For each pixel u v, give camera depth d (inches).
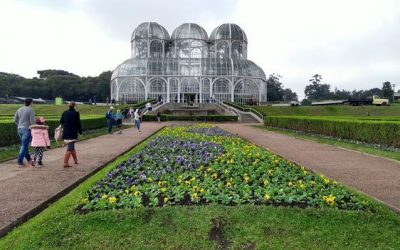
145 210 328.8
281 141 1077.8
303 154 775.1
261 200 357.4
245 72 3560.5
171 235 301.4
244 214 326.0
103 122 1678.2
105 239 295.0
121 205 343.9
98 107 2795.3
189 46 3831.2
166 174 484.4
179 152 687.7
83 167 601.3
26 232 303.3
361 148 859.4
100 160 677.3
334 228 311.3
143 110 2655.0
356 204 351.3
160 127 1740.9
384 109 2910.9
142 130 1535.4
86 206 339.3
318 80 6815.9
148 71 3457.2
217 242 296.4
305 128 1397.6
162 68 3472.0
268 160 589.9
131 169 520.4
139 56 3841.0
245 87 3567.9
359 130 994.1
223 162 570.3
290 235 302.2
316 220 320.5
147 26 3850.9
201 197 370.3
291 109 2824.8
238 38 3917.3
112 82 3713.1
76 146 916.0
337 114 2770.7
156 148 740.7
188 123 2122.3
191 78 3479.3
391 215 335.9
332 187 409.7
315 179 455.5
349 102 3489.2
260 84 3661.4
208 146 764.0
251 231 306.2
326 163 650.2
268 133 1419.8
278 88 6176.2
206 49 3905.0
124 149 847.1
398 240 298.2
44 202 386.6
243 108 2849.4
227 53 3912.4
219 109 2997.0
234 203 354.0
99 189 403.2
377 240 298.4
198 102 3472.0
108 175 476.7
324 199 356.2
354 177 521.0
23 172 557.3
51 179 503.2
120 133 1357.0
